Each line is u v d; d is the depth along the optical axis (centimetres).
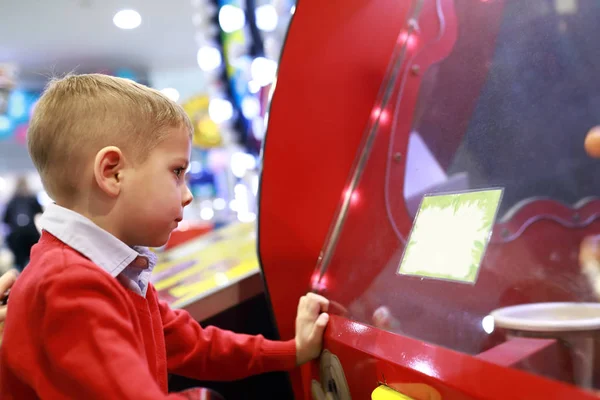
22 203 426
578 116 67
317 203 100
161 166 78
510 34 82
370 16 105
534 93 74
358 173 101
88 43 502
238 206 313
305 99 101
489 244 65
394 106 100
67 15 432
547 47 75
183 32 500
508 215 66
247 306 119
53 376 65
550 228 63
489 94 81
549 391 46
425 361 60
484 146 77
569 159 66
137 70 609
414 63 101
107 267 74
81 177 76
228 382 122
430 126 90
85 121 75
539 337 52
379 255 85
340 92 103
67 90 79
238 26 238
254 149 249
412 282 73
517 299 58
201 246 213
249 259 144
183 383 120
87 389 62
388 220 88
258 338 95
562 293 55
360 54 105
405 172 90
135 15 446
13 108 557
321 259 99
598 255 57
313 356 88
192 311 109
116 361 62
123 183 75
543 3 78
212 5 242
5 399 70
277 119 100
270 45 224
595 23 69
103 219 76
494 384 51
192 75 646
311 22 102
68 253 71
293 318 98
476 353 56
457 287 65
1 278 87
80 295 66
